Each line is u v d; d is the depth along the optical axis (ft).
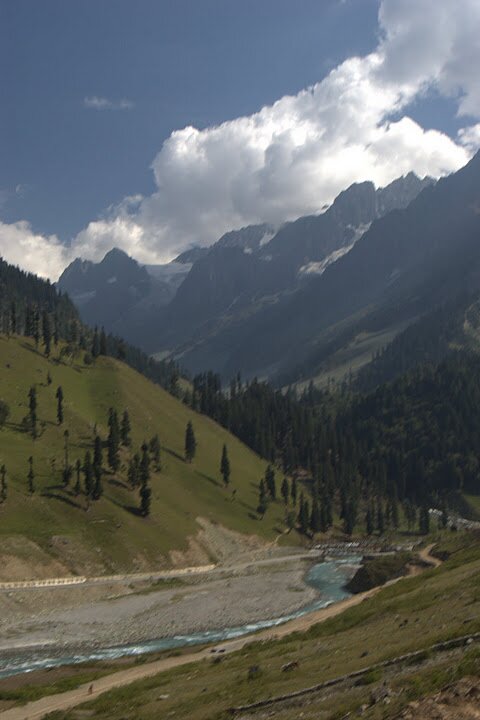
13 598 396.37
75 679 228.43
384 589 302.86
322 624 239.50
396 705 91.04
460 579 220.23
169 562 532.73
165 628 358.84
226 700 135.85
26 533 470.80
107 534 516.32
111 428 631.56
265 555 642.22
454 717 79.82
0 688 238.68
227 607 412.98
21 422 651.25
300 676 140.56
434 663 112.16
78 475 555.69
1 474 535.19
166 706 147.13
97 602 423.23
